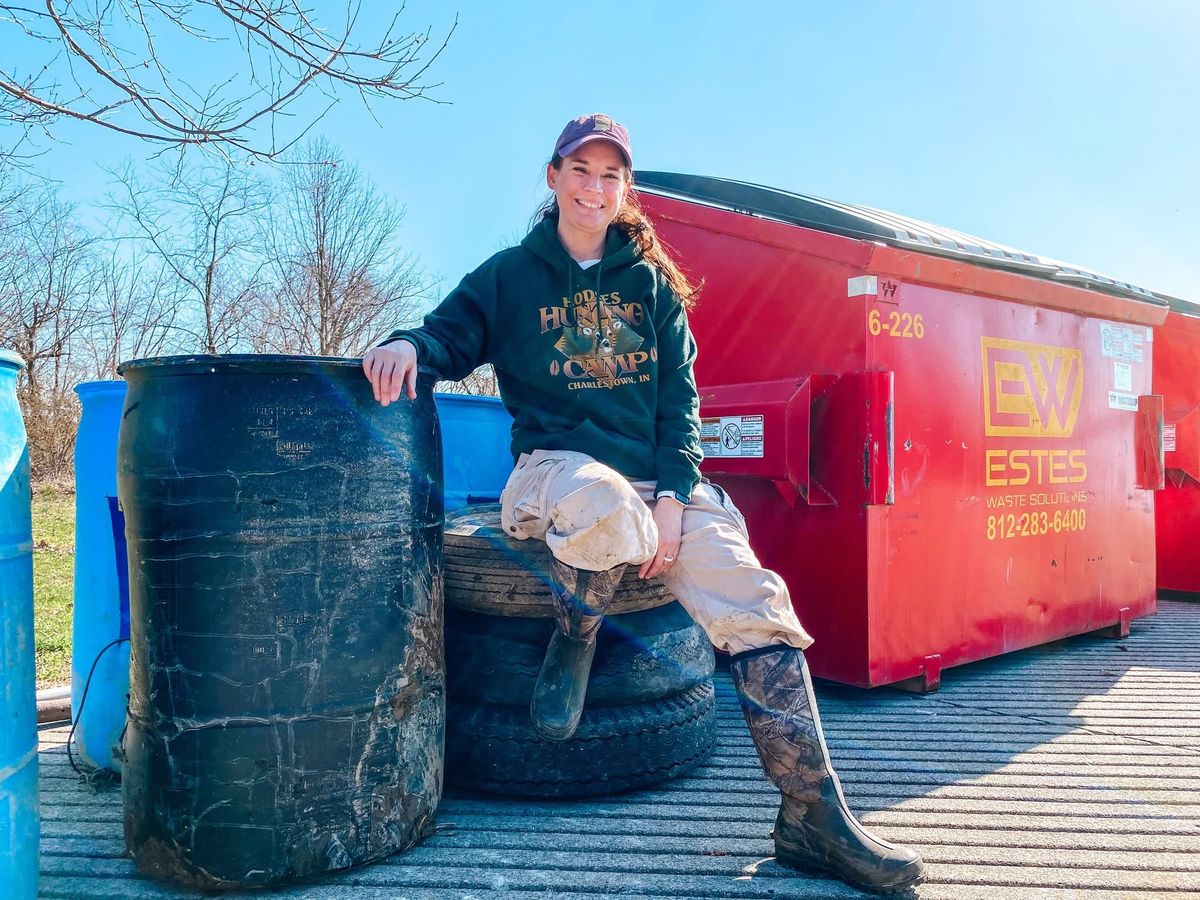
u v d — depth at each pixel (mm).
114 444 2414
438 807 2045
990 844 2002
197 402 1781
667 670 2363
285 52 3277
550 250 2262
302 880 1775
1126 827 2102
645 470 2193
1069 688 3439
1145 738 2807
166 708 1771
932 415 3359
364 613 1838
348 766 1812
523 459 2262
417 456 1980
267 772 1746
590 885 1780
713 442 3447
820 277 3273
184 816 1751
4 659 1525
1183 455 5336
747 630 1911
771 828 2068
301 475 1785
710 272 3691
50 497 14352
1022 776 2453
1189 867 1893
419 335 2043
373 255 18859
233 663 1744
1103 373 4254
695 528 2045
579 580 1928
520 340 2256
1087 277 4086
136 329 17766
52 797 2283
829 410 3207
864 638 3133
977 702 3232
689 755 2391
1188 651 4105
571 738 2225
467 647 2336
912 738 2795
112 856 1925
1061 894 1768
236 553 1753
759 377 3477
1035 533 3818
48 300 17328
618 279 2279
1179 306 5375
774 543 3438
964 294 3514
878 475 3074
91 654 2418
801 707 1855
